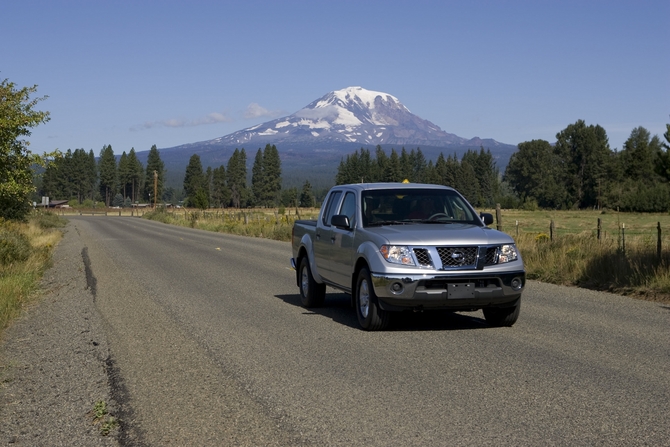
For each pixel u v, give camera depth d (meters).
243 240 32.75
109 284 14.73
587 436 4.75
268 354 7.61
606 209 113.06
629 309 10.65
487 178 187.50
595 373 6.52
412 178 178.50
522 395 5.80
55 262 20.84
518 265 8.62
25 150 23.02
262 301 12.01
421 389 6.04
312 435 4.91
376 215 9.62
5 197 22.91
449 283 8.36
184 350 7.91
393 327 9.23
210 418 5.37
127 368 7.08
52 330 9.37
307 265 11.24
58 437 5.05
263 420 5.28
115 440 4.94
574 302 11.45
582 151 141.88
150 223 68.44
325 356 7.46
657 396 5.72
